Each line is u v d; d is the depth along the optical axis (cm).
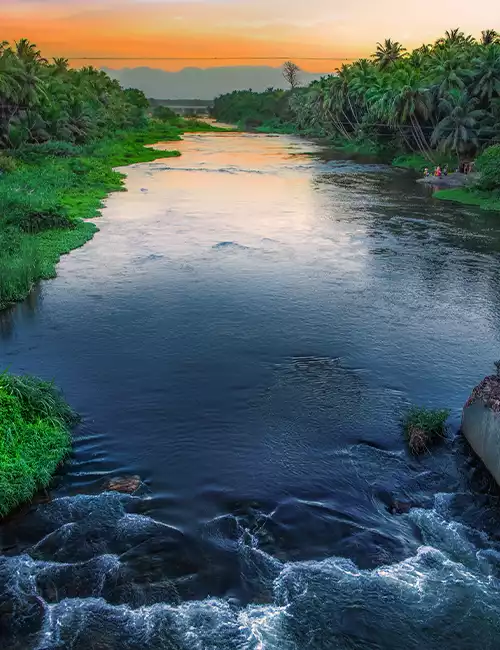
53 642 935
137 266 2923
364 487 1320
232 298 2492
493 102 6347
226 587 1047
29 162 5866
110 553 1123
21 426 1401
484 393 1423
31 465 1316
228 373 1833
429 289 2634
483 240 3506
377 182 5859
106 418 1575
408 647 930
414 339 2092
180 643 933
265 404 1658
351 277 2795
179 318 2266
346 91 9906
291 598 1021
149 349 1994
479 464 1404
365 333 2144
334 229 3769
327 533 1177
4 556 1112
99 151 7206
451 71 6744
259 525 1198
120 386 1742
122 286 2623
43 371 1825
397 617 982
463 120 6272
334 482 1334
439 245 3391
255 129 15125
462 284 2705
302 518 1218
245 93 18975
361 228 3803
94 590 1039
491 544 1154
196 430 1527
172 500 1269
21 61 6900
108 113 9731
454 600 1015
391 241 3469
